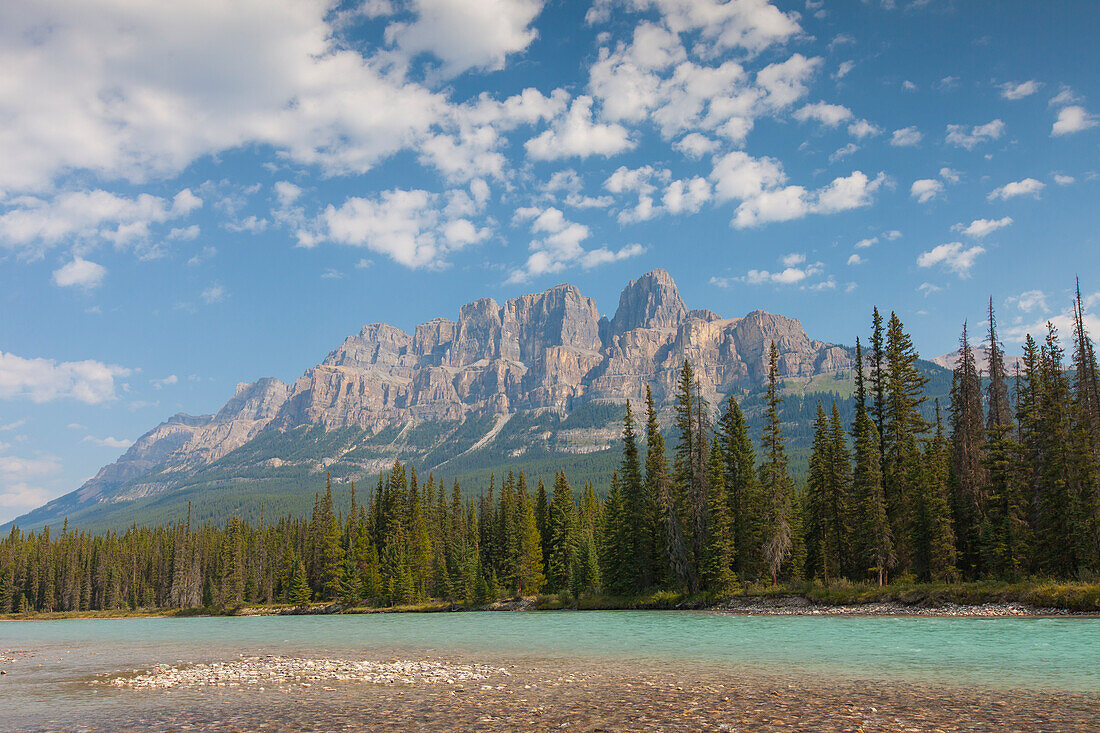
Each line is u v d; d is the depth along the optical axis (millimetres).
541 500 141000
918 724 19406
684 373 87438
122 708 25188
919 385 74438
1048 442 64938
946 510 68188
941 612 55094
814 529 81375
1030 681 26188
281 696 26719
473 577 118875
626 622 62812
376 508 161500
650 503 89062
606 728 19578
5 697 28766
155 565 185750
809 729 18953
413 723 20844
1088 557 59469
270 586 160000
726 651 38344
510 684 28344
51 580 178750
